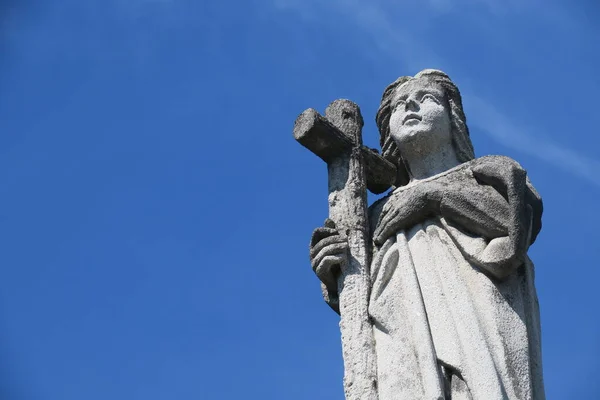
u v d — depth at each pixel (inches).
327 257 375.2
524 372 341.7
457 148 396.5
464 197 367.9
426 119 392.8
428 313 356.2
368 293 371.6
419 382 345.4
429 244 370.6
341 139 398.0
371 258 381.7
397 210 378.3
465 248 363.3
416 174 395.2
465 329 346.6
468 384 338.3
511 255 355.3
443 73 407.8
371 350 360.5
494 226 363.6
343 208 388.2
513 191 359.3
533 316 358.9
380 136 412.2
